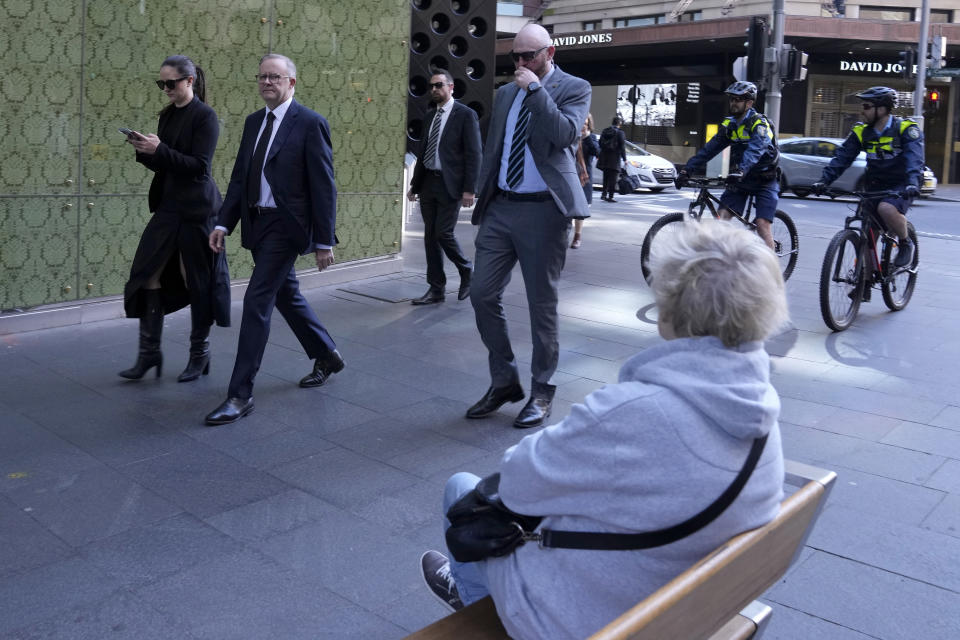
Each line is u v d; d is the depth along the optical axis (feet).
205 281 17.19
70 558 10.62
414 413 16.21
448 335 21.85
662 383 5.41
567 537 5.74
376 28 27.37
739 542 5.54
